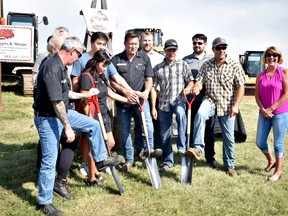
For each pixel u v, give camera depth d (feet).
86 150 14.82
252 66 55.62
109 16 20.77
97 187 13.75
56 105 10.65
